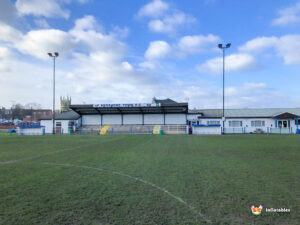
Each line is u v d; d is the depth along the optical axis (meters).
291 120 32.03
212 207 3.87
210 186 5.09
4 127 45.69
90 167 7.27
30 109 96.62
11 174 6.31
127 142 16.69
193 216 3.51
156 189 4.88
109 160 8.58
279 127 32.12
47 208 3.83
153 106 31.91
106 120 36.66
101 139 20.03
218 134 28.31
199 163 7.89
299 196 4.40
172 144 14.89
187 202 4.10
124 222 3.30
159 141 17.39
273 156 9.47
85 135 27.30
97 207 3.87
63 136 25.22
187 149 12.04
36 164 7.85
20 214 3.59
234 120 33.59
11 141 18.17
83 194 4.56
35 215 3.55
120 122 36.34
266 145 13.99
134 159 8.79
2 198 4.32
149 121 35.62
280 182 5.39
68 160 8.64
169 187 5.03
